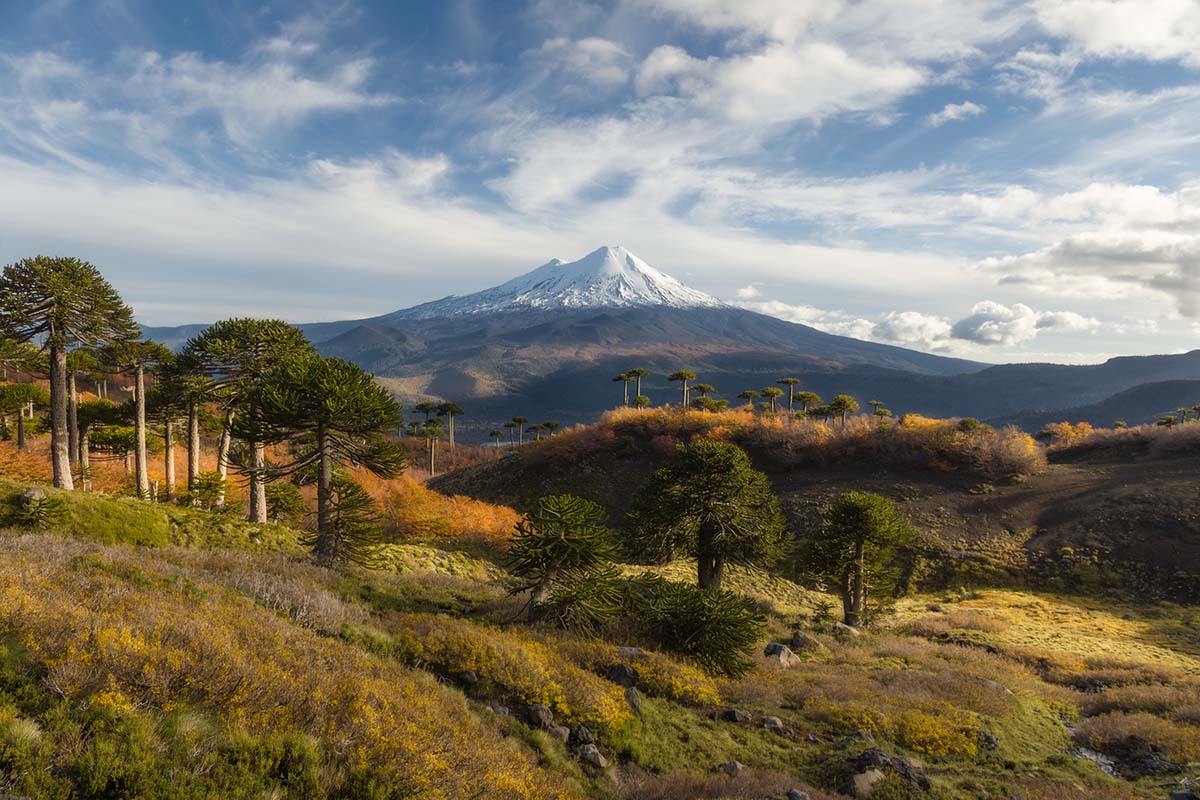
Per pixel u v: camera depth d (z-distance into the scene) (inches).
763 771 455.8
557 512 727.7
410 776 291.0
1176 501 1844.2
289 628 459.5
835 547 1172.5
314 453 814.5
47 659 276.1
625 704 525.3
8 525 780.6
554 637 673.0
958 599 1622.8
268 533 1059.9
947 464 2337.6
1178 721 671.8
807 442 2605.8
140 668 291.6
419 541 1461.6
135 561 549.3
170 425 1488.7
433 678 481.1
